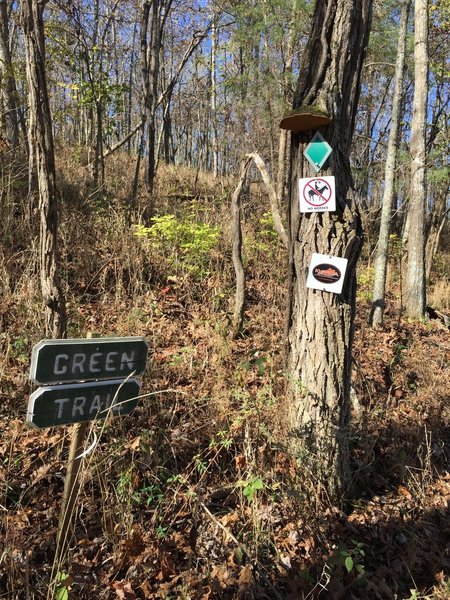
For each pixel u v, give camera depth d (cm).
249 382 429
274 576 266
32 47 377
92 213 766
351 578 275
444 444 418
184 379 430
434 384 501
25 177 779
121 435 335
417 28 855
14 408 361
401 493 348
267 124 1219
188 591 243
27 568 222
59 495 289
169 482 299
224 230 836
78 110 1555
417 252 853
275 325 584
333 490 321
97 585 244
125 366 236
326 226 308
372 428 397
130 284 613
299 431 320
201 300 641
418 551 300
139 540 263
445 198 1507
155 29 1280
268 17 980
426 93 866
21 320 461
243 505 298
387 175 719
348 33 298
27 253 585
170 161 2214
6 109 945
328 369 317
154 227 731
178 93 2039
